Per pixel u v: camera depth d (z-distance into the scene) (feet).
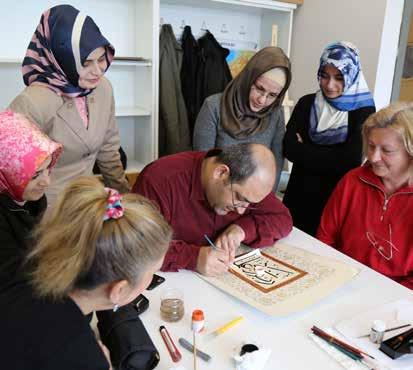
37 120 4.49
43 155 3.67
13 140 3.62
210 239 4.51
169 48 8.71
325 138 6.17
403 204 4.53
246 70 5.90
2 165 3.65
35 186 3.77
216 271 3.87
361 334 3.12
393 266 4.53
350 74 5.95
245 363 2.69
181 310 3.25
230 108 6.07
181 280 3.80
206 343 2.97
